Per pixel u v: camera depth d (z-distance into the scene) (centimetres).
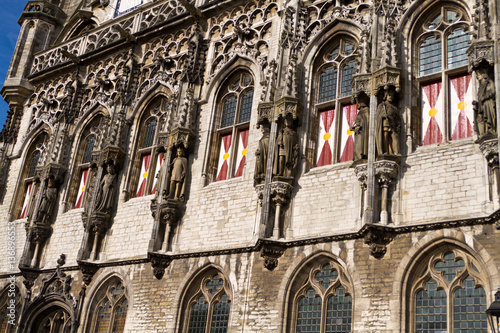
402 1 2514
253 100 2828
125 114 3288
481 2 2198
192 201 2791
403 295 2034
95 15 4209
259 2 3066
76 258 3105
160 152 2995
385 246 2122
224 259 2541
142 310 2695
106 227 3044
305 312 2284
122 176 3148
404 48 2430
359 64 2559
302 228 2389
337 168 2412
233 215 2622
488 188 2002
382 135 2241
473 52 2125
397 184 2202
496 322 1711
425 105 2348
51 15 4359
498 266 1884
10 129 3947
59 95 3822
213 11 3203
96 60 3700
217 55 3105
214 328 2491
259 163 2558
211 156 2883
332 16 2723
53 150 3478
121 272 2858
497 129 1986
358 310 2094
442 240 2025
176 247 2722
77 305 2936
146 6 3619
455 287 1978
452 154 2142
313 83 2681
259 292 2372
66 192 3394
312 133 2592
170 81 3212
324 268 2298
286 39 2753
